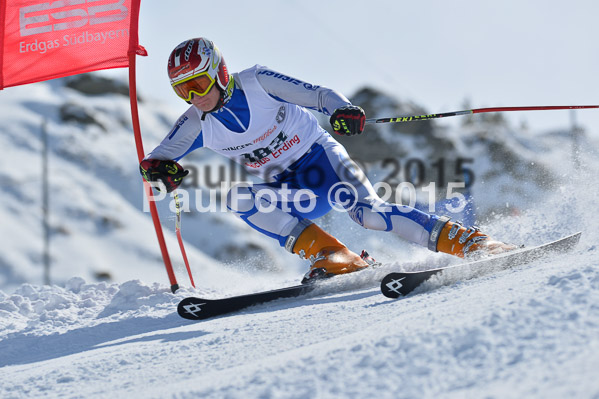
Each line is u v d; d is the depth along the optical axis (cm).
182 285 885
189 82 644
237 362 394
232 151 713
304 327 472
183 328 591
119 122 8525
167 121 9175
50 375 441
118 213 6225
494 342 292
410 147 6444
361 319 459
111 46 991
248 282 970
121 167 7419
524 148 6569
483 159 6206
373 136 6219
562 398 224
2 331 748
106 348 548
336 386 282
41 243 5431
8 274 4897
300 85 669
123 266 5297
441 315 367
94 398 364
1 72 1009
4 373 505
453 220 687
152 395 337
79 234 5722
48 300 898
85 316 795
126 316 741
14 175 6544
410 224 688
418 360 292
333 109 643
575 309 315
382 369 290
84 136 7794
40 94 8638
